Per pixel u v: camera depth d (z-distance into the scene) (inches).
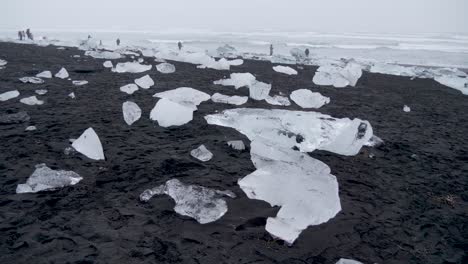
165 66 464.4
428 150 209.0
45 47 762.2
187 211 115.2
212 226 108.5
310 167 142.8
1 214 106.0
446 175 169.3
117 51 747.4
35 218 105.1
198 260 91.5
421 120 297.6
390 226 117.3
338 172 163.0
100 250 92.3
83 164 147.9
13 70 385.7
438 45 2011.6
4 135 177.3
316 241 105.0
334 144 190.7
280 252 97.8
